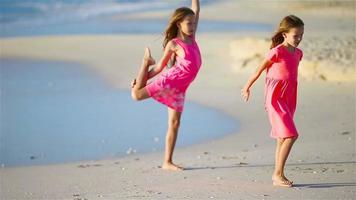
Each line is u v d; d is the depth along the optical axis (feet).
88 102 83.35
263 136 60.85
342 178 41.65
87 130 68.44
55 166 53.31
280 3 234.99
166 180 43.62
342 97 77.20
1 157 58.23
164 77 44.50
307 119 65.72
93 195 41.06
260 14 211.41
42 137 65.98
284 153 39.86
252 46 103.71
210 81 93.56
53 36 155.84
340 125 61.67
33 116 76.07
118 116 74.49
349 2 231.50
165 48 44.32
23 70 110.22
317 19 188.75
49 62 118.52
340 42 106.11
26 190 44.47
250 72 98.78
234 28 172.14
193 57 44.24
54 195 42.24
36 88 94.17
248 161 48.78
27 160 57.11
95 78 101.81
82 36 154.40
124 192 41.04
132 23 190.29
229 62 108.78
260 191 39.11
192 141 61.00
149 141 62.54
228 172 45.03
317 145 52.95
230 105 77.30
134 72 106.32
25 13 219.20
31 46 138.41
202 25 180.65
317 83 86.48
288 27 39.09
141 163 50.85
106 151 59.36
